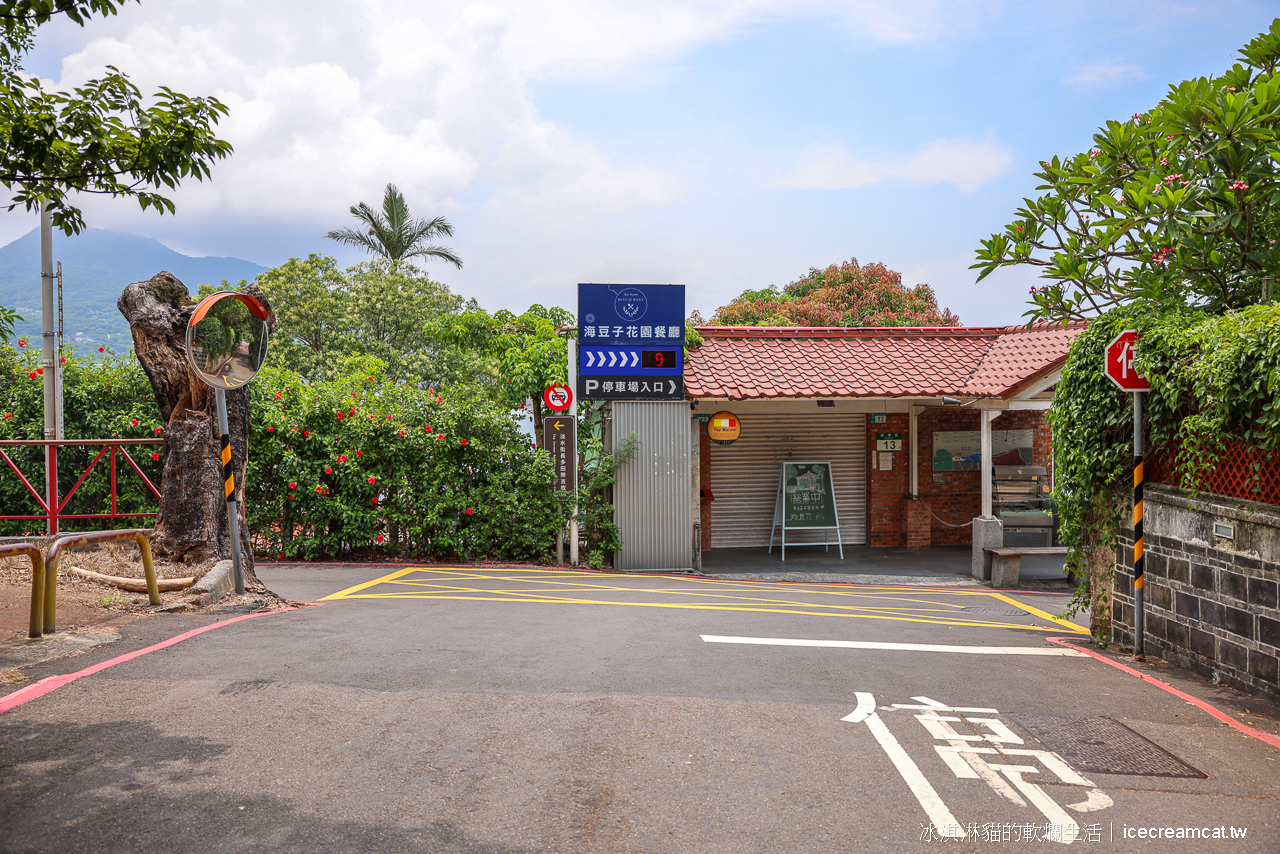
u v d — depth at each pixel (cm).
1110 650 751
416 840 318
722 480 1673
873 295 3262
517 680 540
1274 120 684
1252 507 570
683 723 461
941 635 788
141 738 414
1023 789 388
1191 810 372
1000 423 1731
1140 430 705
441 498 1337
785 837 331
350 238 3603
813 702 512
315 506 1323
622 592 1082
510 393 1513
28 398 1360
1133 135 742
